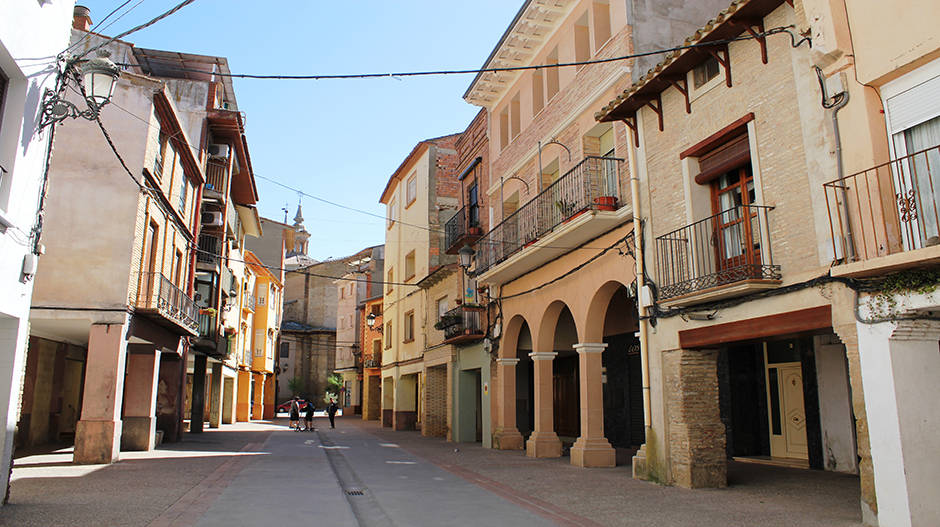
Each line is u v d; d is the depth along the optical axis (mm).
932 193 6379
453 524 7531
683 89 10297
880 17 6992
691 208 10008
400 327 31094
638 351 17203
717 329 9383
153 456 14984
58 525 6934
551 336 15883
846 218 7215
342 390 52781
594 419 13562
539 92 16766
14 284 8008
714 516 7809
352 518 7645
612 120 11820
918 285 6391
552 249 14211
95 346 13594
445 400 26047
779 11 8617
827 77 7617
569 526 7352
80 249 13906
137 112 14727
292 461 14625
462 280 22844
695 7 13023
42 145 8477
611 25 12977
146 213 15008
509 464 14227
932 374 6836
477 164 21234
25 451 16344
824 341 12711
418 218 29031
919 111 6684
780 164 8430
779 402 14148
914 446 6609
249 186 27734
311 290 61500
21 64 7637
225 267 26344
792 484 10391
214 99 22266
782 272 8281
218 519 7410
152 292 15320
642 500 9023
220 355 25797
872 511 6938
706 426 10141
